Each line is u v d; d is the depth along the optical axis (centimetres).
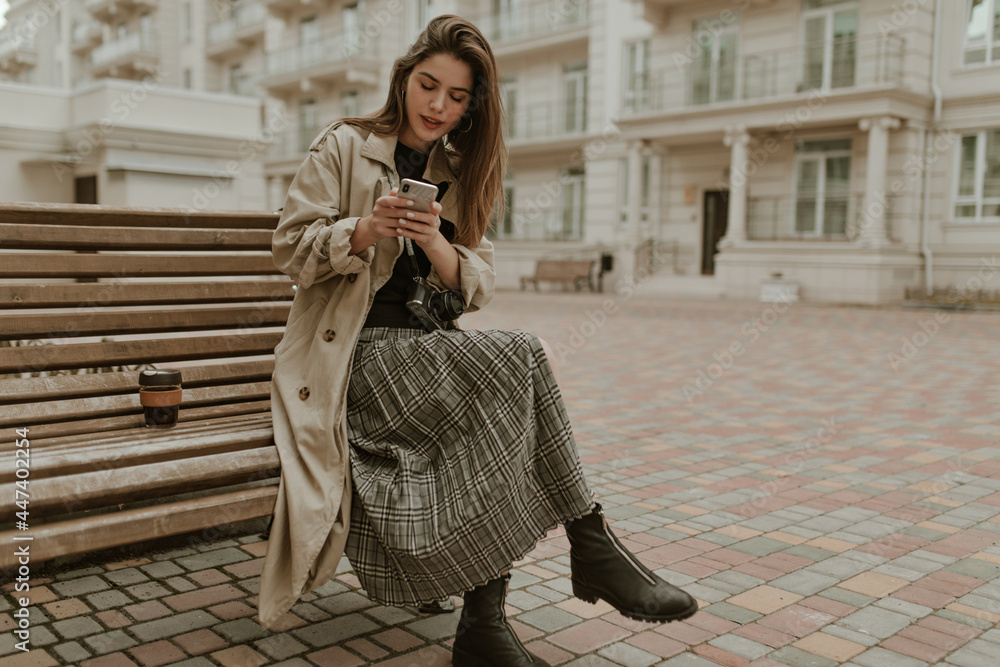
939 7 1817
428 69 200
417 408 194
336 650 210
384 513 185
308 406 198
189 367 243
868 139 1862
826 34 1908
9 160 935
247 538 296
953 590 256
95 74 3950
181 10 3684
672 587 192
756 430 507
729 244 1973
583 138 2397
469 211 220
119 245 239
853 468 411
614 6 2298
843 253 1794
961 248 1816
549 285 2517
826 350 973
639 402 611
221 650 208
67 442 188
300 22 3142
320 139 208
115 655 204
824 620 233
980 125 1789
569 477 190
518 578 265
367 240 191
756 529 315
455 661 198
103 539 160
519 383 188
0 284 216
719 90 2070
